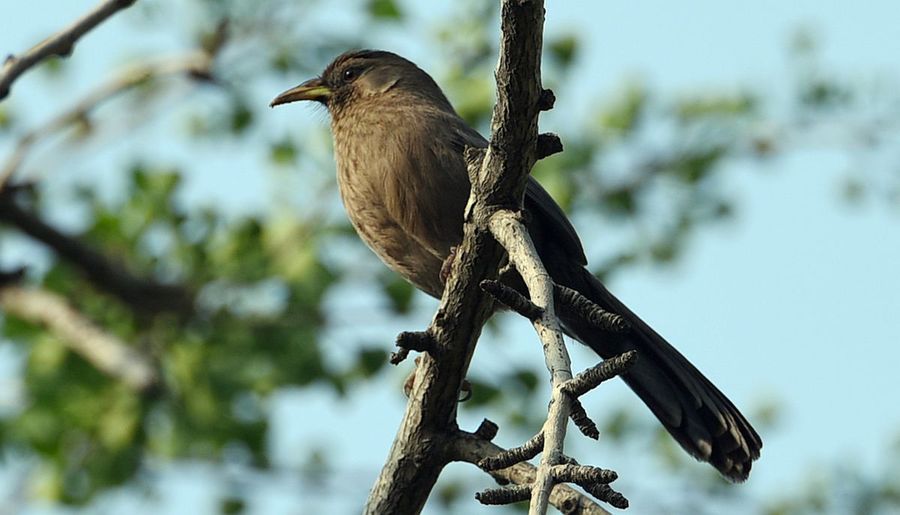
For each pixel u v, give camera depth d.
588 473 4.56
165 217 12.98
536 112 6.27
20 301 12.71
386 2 13.33
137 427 12.24
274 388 12.74
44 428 12.18
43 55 7.38
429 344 6.64
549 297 5.50
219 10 13.27
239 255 12.81
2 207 12.18
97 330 12.59
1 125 13.19
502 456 4.91
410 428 6.99
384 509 7.11
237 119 13.52
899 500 13.73
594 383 4.85
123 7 7.42
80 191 13.15
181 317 12.84
